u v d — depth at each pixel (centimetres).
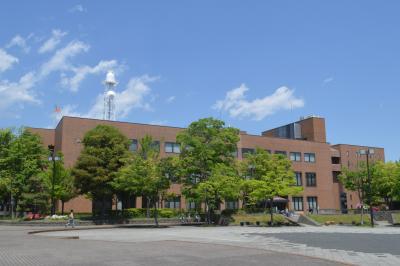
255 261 1409
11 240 2262
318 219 5350
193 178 4531
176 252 1661
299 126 8556
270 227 4247
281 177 4922
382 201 6919
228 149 4641
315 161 7688
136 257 1495
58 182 4656
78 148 5531
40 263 1334
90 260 1408
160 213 4959
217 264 1332
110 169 4281
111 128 4534
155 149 4494
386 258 1560
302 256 1553
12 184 4306
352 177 6003
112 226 3956
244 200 5312
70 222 3862
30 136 4703
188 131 4609
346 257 1586
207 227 4072
